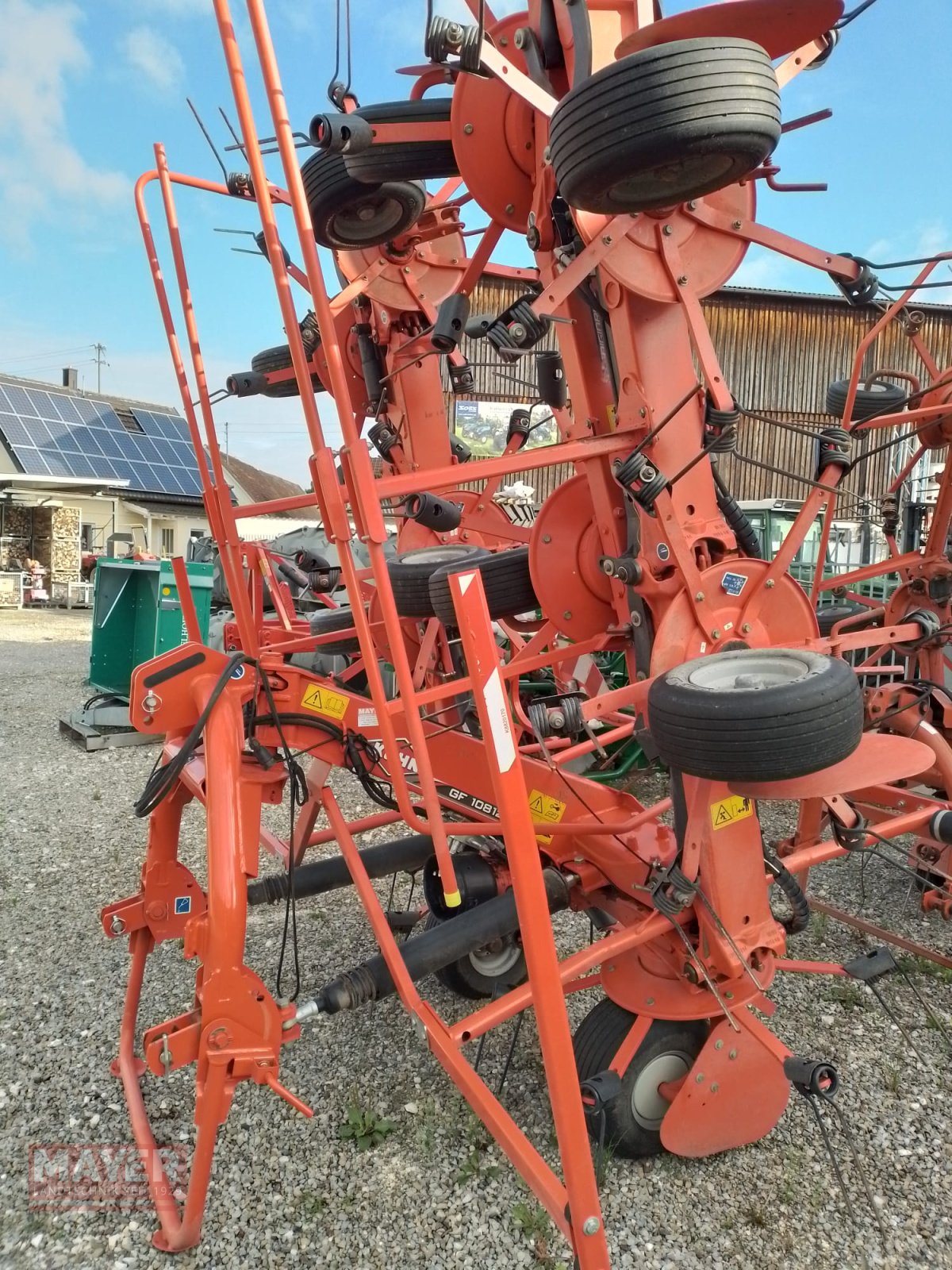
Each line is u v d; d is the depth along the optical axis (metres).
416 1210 2.49
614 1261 2.30
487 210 2.93
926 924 4.43
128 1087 2.89
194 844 5.56
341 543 2.10
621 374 2.70
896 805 4.05
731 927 2.61
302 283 4.65
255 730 2.75
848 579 4.38
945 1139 2.80
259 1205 2.50
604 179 2.02
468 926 2.69
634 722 3.17
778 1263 2.31
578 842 3.04
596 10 2.58
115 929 3.03
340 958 3.97
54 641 16.62
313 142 2.48
